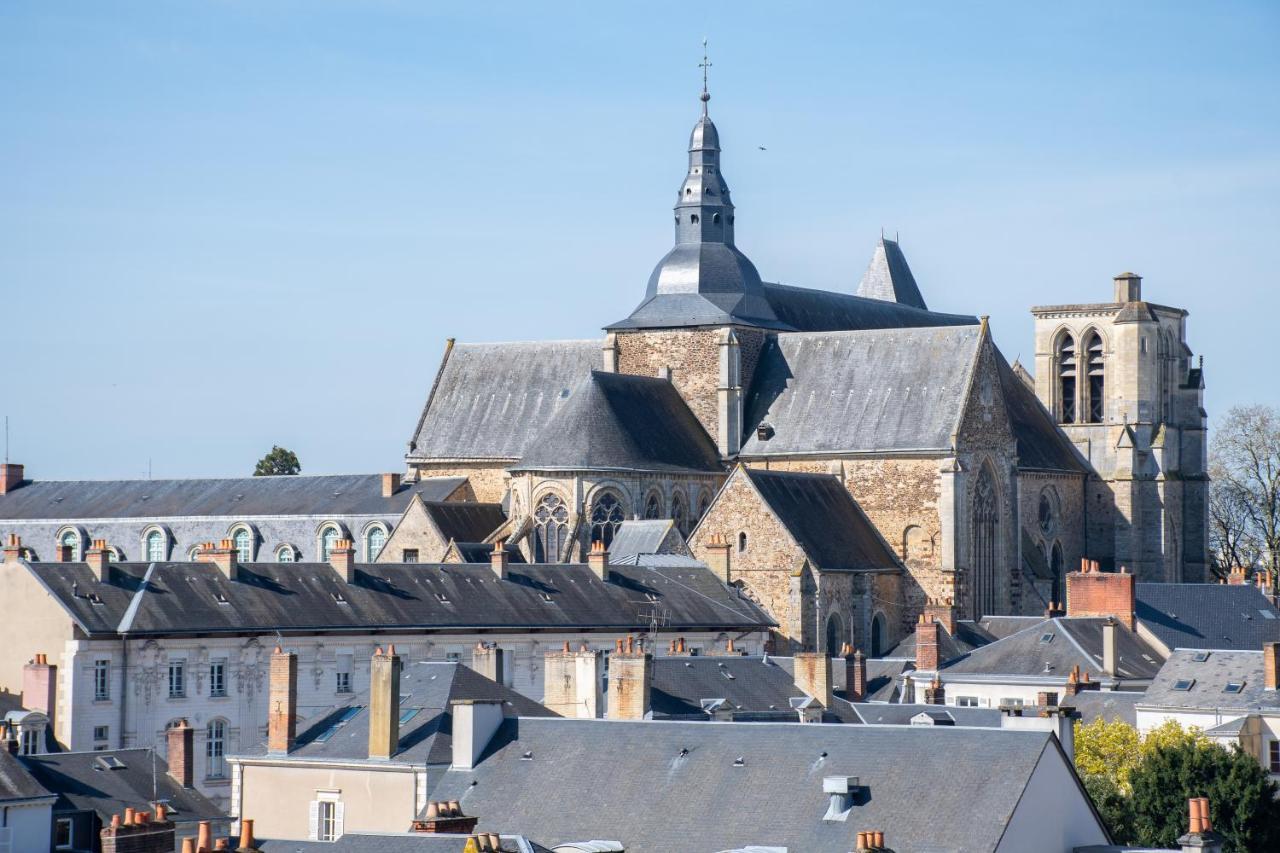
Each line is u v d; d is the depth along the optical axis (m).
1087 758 183.12
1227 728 197.00
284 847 132.50
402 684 162.88
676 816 132.25
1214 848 125.56
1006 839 121.94
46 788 165.12
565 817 136.00
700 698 186.25
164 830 146.12
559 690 181.12
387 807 152.00
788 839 126.62
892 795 127.00
